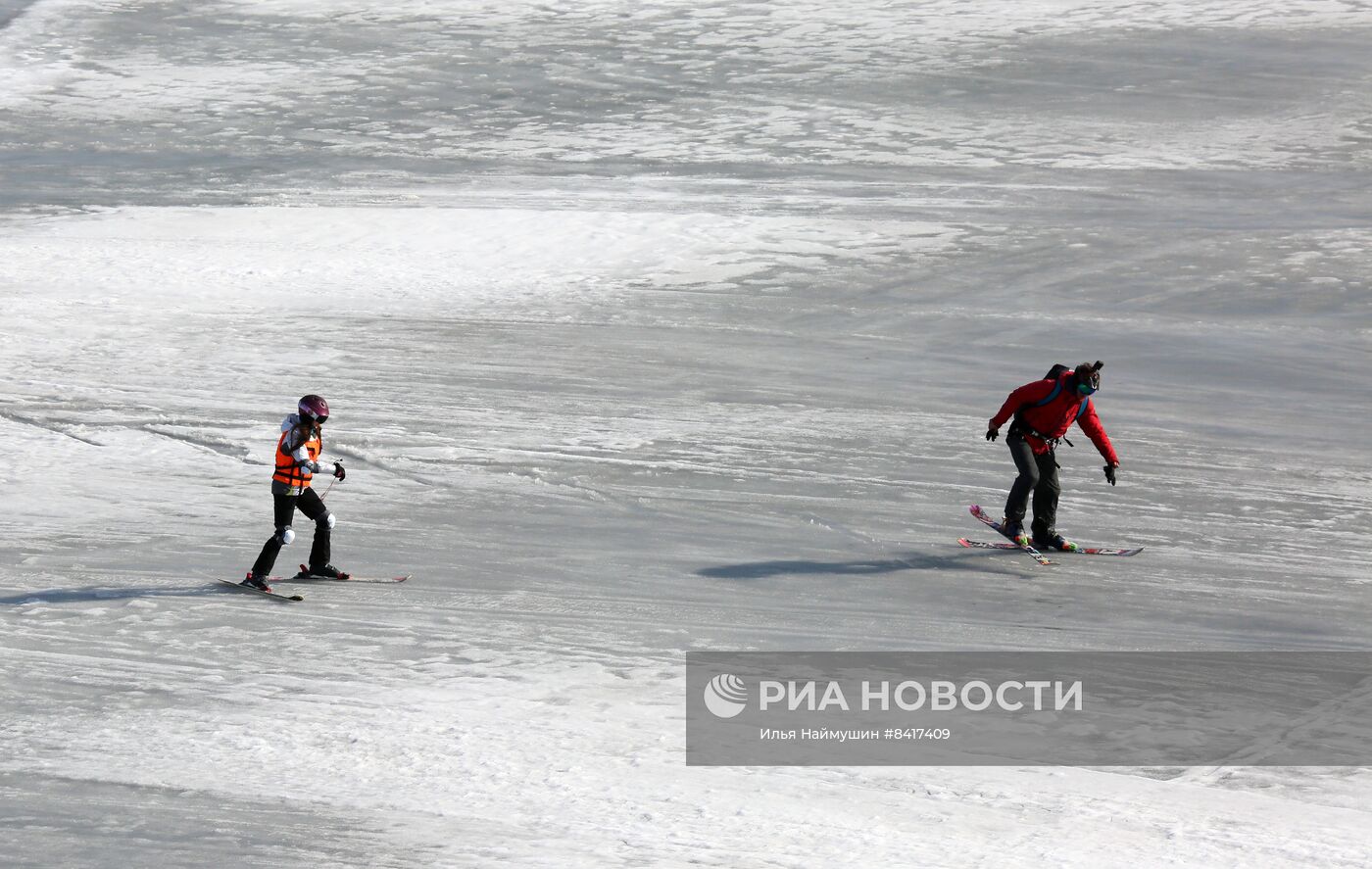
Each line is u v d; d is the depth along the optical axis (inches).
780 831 941.8
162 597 1488.7
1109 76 5994.1
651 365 2652.6
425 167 4938.5
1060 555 1654.8
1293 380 2501.2
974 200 4229.8
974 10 7327.8
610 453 2105.1
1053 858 897.5
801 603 1481.3
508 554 1659.7
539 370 2615.7
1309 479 1967.3
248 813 971.9
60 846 920.9
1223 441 2162.9
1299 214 3932.1
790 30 7106.3
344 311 3107.8
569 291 3289.9
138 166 5054.1
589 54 6806.1
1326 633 1386.6
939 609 1460.4
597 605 1473.9
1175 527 1760.6
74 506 1835.6
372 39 7268.7
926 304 3144.7
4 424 2244.1
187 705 1182.3
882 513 1820.9
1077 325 2923.2
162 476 1980.8
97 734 1118.4
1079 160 4768.7
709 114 5639.8
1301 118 5211.6
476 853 908.0
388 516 1812.3
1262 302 3065.9
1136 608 1461.6
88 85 6476.4
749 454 2097.7
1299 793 1008.2
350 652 1322.6
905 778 1035.9
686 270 3474.4
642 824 952.3
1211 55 6264.8
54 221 4099.4
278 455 1517.0
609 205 4234.7
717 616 1439.5
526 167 4896.7
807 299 3203.7
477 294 3265.3
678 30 7204.7
